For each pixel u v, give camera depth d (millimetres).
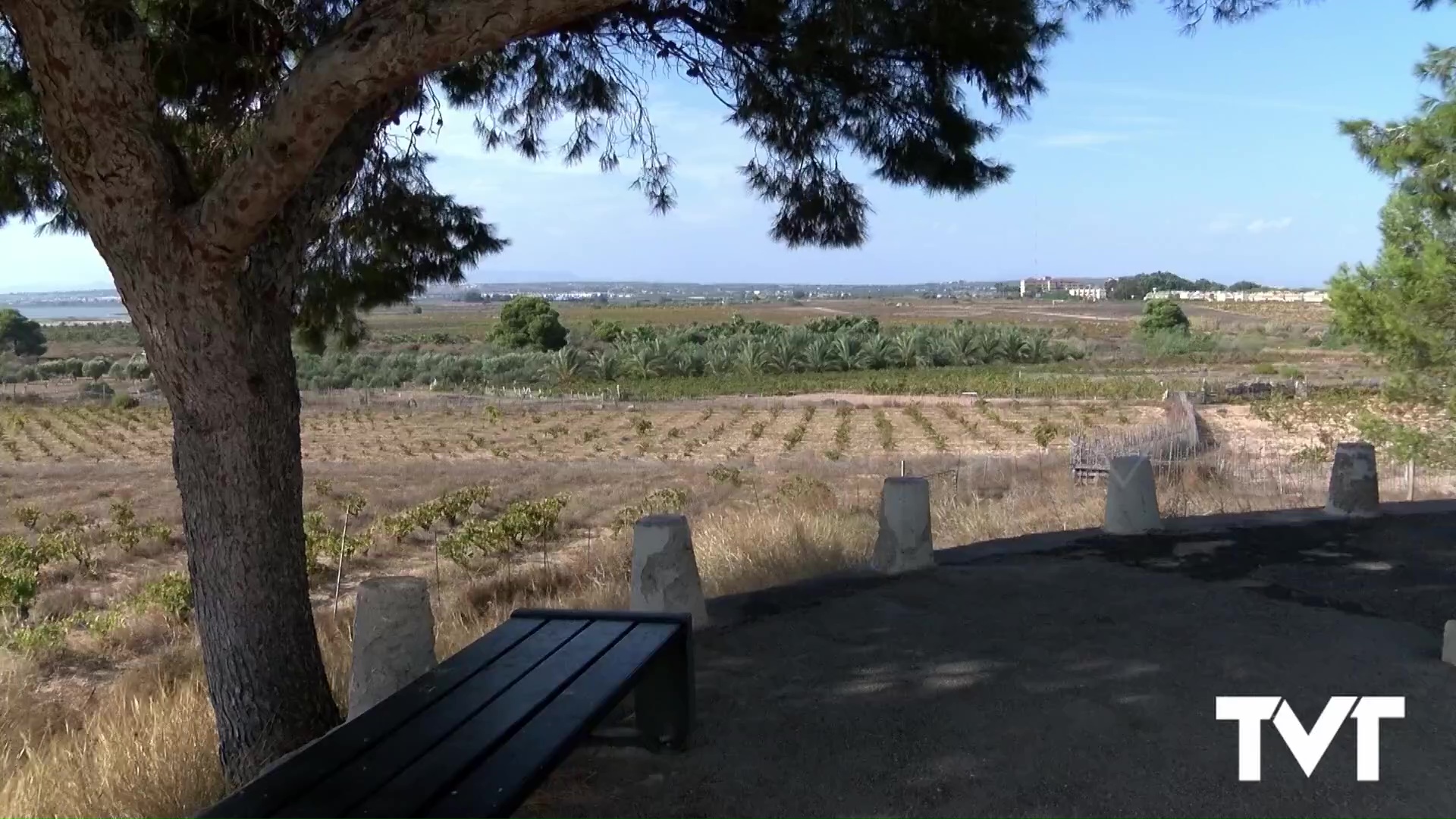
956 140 6258
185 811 4242
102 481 36125
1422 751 4078
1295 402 42781
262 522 4797
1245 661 5145
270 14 5543
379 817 2512
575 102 7172
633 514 22938
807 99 6281
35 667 11969
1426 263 12141
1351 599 6207
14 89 5656
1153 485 8367
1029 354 78312
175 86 5609
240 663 4793
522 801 2707
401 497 29641
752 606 6289
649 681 4234
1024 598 6359
